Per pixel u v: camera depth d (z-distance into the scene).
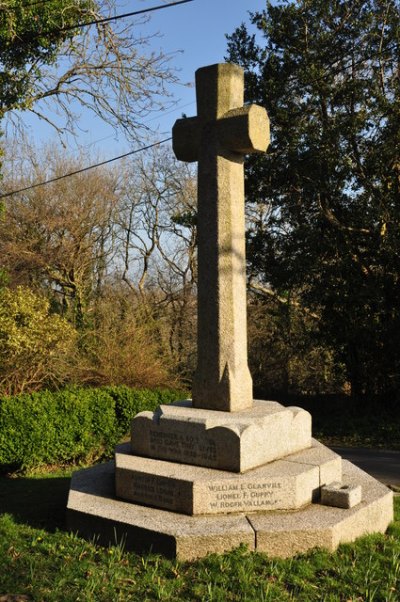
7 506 7.39
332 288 17.98
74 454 11.33
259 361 22.66
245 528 5.39
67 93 16.80
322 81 16.98
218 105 6.62
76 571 5.14
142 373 17.16
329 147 17.00
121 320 19.69
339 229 17.61
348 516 5.70
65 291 23.91
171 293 26.27
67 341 15.53
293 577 4.94
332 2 17.50
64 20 15.35
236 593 4.71
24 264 23.12
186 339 23.91
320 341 19.23
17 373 14.80
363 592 4.75
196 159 6.87
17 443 10.37
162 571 5.10
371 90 16.98
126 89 16.48
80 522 5.94
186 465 6.20
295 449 6.71
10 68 15.87
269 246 19.00
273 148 17.91
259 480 5.80
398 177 17.14
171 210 27.56
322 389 22.64
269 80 17.55
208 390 6.57
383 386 18.47
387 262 17.30
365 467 11.42
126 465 6.26
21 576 5.08
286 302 19.86
